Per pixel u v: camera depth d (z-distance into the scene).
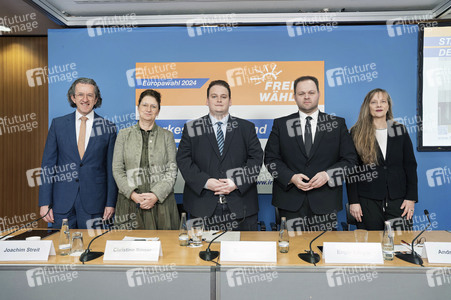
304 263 1.54
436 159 3.35
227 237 1.97
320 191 2.42
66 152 2.66
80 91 2.71
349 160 2.45
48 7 3.27
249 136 2.52
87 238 2.00
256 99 3.38
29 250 1.62
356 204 2.58
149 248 1.60
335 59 3.36
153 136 2.65
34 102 4.06
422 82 3.30
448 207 3.35
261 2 3.27
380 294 1.47
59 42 3.41
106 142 2.75
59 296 1.52
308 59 3.36
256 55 3.38
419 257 1.57
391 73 3.33
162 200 2.47
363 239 1.82
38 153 4.06
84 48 3.41
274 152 2.59
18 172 4.06
